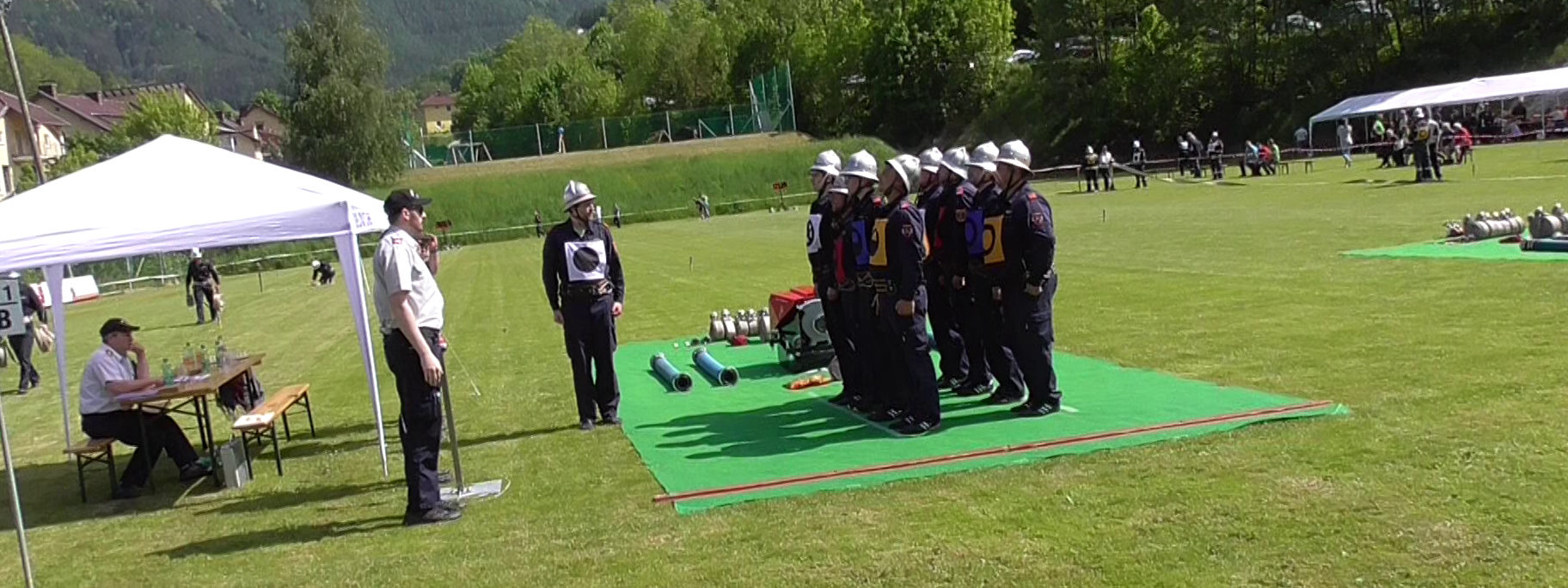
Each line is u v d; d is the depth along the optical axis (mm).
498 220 64000
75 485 9648
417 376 7277
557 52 137125
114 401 9008
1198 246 20156
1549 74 46062
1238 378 9219
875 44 81000
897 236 8320
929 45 78938
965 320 9578
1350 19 65875
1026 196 8430
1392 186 30359
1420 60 62250
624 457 8555
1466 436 6859
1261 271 15844
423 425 7344
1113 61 71250
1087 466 7062
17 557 7492
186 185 8367
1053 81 73375
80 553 7445
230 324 24734
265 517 7961
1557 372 8219
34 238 7598
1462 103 46875
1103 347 11289
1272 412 7852
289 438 10828
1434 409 7555
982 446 7773
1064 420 8312
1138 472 6812
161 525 8008
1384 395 8086
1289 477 6410
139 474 9125
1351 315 11594
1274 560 5266
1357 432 7184
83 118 94750
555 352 14914
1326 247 17953
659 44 105875
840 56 84312
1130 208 32719
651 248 35219
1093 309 13883
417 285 7449
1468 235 16594
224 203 8266
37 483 9836
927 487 6945
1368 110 49656
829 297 9633
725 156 69750
